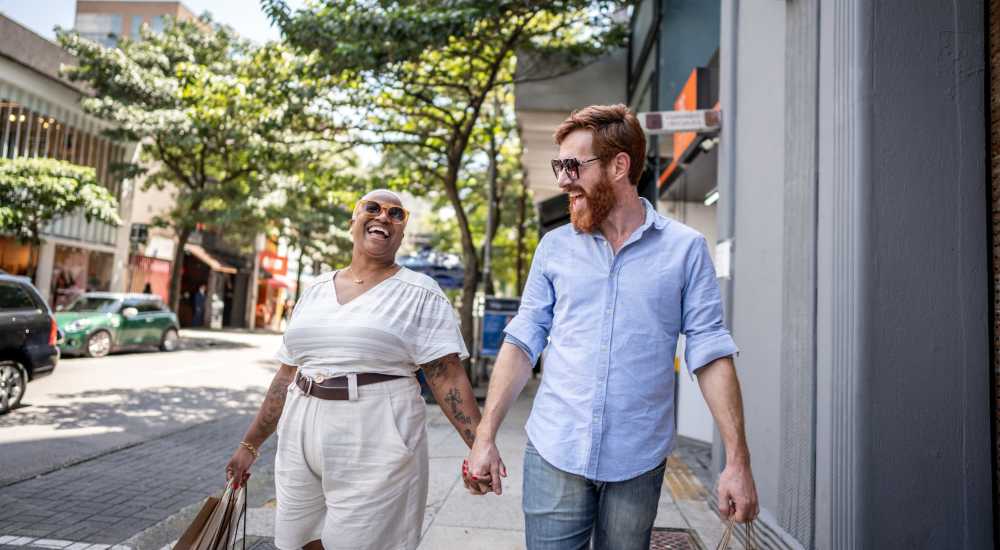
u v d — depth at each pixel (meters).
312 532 2.31
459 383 2.39
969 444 2.71
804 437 3.21
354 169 18.19
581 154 1.86
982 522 2.68
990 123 2.79
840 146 2.90
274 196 21.78
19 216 14.37
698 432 7.25
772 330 3.79
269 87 11.30
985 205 2.77
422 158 13.41
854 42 2.80
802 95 3.36
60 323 13.95
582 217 1.87
